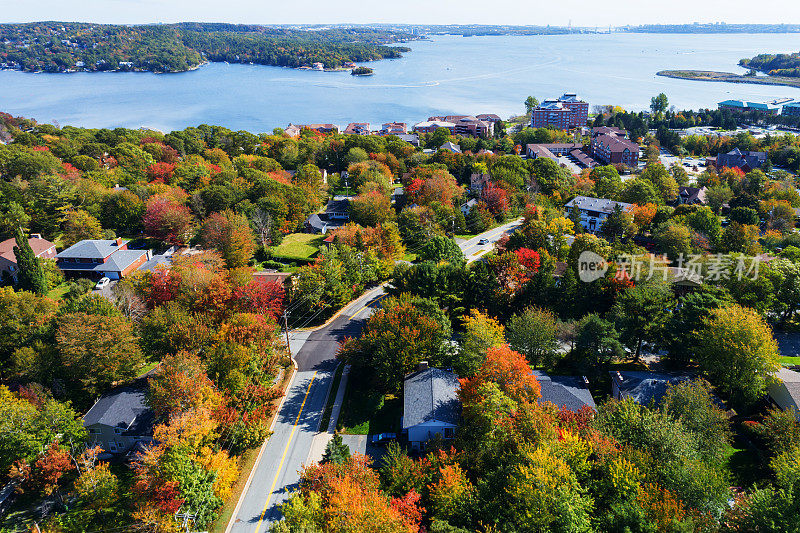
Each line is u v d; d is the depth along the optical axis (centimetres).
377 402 7631
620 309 8612
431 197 15412
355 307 10762
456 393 6969
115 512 5925
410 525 4834
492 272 9719
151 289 9381
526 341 8181
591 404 7075
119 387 7625
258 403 7275
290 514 4994
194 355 7112
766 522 4512
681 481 5184
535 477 4934
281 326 9912
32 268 10231
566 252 11375
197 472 5609
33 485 6119
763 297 9250
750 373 7262
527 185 17325
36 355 7381
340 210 15900
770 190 16600
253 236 12862
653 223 14475
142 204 14238
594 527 4775
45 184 13900
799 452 5194
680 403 6588
